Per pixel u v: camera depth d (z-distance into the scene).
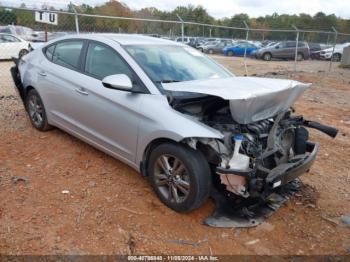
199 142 3.19
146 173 3.64
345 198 3.99
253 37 27.94
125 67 3.77
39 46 5.33
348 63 19.61
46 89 4.71
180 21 10.41
